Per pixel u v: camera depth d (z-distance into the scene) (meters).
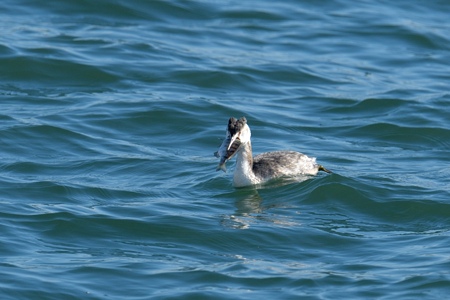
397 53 27.34
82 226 15.55
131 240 15.16
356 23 29.39
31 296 12.94
